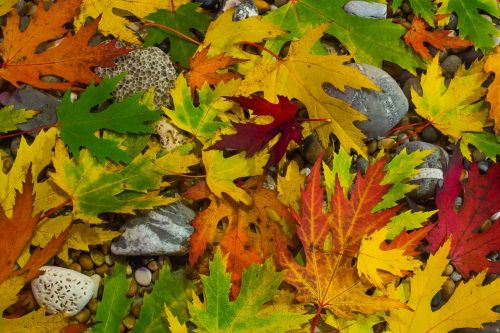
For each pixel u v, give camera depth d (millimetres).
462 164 1263
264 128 1199
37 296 1190
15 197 1148
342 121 1215
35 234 1186
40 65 1210
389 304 1173
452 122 1254
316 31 1221
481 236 1220
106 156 1188
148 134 1206
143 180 1188
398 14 1301
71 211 1210
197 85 1229
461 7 1279
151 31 1247
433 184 1242
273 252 1198
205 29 1251
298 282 1179
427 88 1252
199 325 1153
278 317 1159
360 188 1188
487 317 1177
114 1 1243
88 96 1198
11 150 1226
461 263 1221
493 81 1253
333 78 1217
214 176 1202
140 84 1230
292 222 1212
